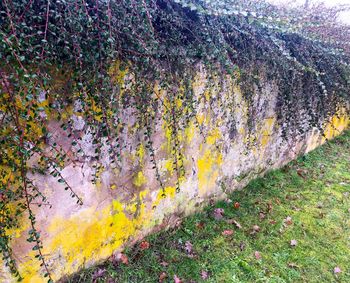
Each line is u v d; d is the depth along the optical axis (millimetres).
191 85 2654
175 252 2754
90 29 1837
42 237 2053
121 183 2430
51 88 1804
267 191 3971
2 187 1772
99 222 2361
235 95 3262
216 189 3463
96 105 2000
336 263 2947
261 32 3094
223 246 2941
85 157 2129
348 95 5367
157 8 2225
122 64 2102
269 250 2994
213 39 2633
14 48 1560
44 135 1865
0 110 1630
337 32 4574
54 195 2041
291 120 4371
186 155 2924
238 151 3629
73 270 2299
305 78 4145
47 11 1641
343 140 6141
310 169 4762
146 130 2463
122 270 2484
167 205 2902
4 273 1926
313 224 3439
